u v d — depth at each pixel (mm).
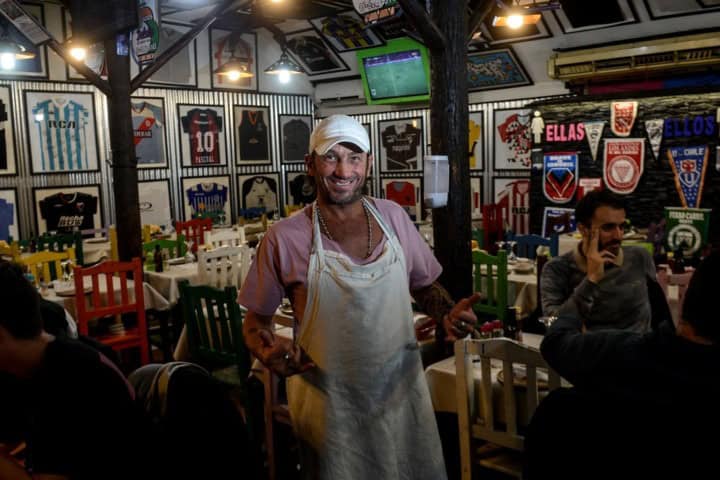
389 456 1862
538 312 3779
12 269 1438
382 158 10555
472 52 8742
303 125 11320
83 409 1393
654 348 1440
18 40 7059
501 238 8250
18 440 1968
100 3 4504
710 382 1347
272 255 1838
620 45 7508
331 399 1826
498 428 2543
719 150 6523
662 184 6945
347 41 9609
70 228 8867
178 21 9523
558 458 1649
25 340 1413
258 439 3455
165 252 6992
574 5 7434
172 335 5477
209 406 1621
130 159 5637
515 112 8875
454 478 2984
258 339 1817
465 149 3297
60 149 8695
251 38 10461
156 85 9469
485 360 2412
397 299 1850
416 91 9406
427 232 7863
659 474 1432
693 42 6863
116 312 4500
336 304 1786
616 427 1507
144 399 1639
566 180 7621
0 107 8125
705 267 1380
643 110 6965
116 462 1399
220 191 10375
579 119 7441
